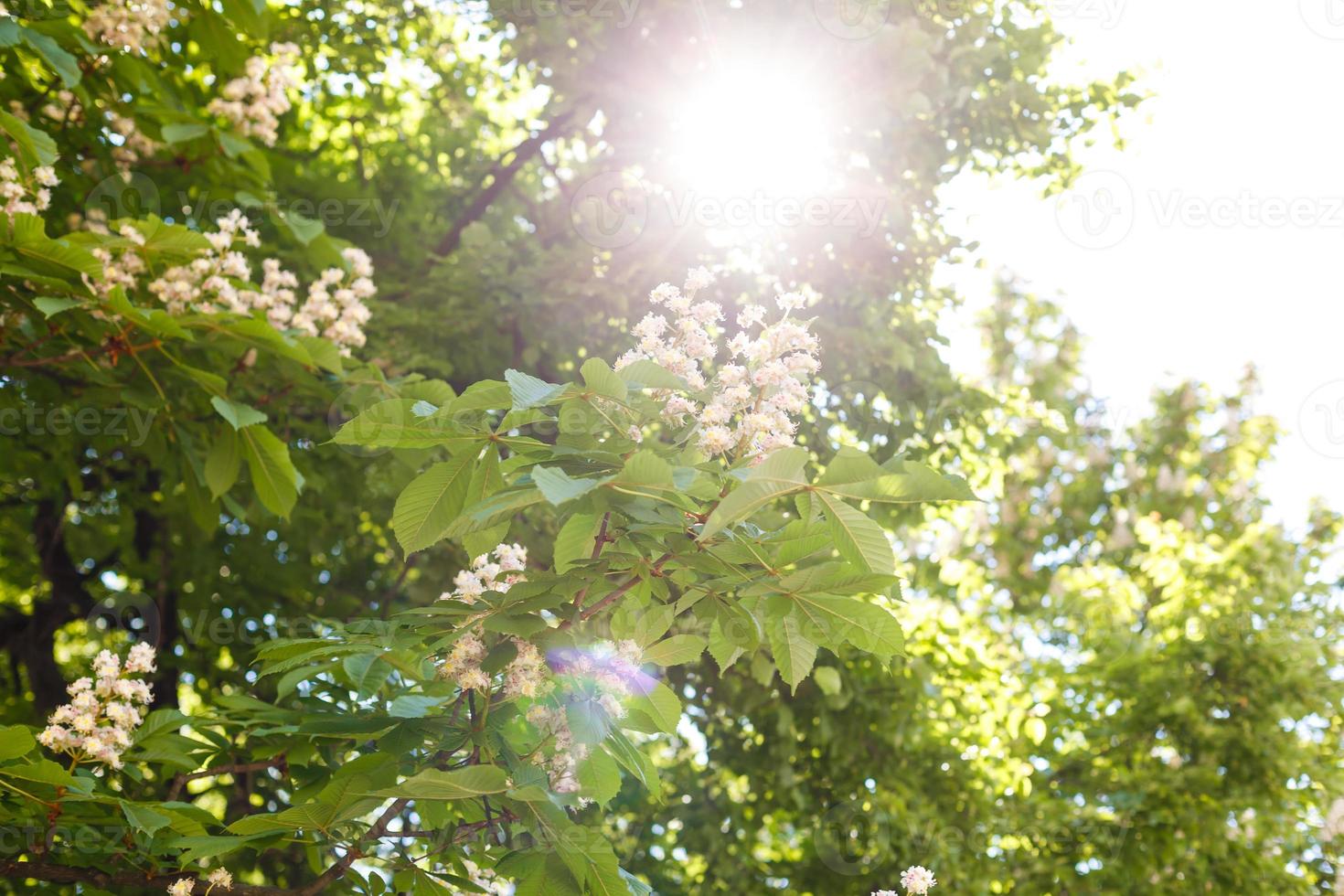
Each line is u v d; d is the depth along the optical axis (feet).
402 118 33.40
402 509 9.21
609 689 9.53
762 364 9.33
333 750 12.55
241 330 15.24
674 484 7.88
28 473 24.45
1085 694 33.76
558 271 25.40
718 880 26.37
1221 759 31.07
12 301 15.80
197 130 17.66
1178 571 34.86
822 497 7.95
